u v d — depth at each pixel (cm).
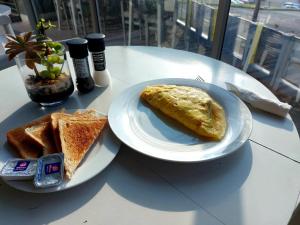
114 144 36
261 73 109
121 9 144
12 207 29
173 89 46
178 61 64
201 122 38
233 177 32
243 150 36
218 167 34
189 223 27
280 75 104
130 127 39
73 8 159
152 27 137
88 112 43
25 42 41
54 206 29
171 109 41
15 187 29
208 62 63
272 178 32
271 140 38
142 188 31
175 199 29
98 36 49
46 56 43
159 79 51
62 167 30
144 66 62
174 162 33
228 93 45
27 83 44
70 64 60
